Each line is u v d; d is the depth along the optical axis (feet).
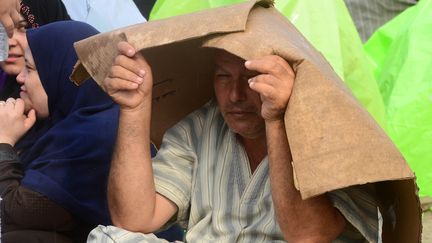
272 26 8.68
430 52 13.84
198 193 9.70
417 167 13.39
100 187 11.43
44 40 12.10
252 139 9.60
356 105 8.06
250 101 9.17
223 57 9.16
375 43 15.10
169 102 10.28
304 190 7.87
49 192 11.07
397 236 8.96
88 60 9.12
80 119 11.66
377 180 7.83
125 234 9.20
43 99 12.12
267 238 9.28
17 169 11.46
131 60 8.79
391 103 13.60
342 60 12.32
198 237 9.57
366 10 16.40
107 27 15.15
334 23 12.39
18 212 11.03
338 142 7.90
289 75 8.16
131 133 9.12
